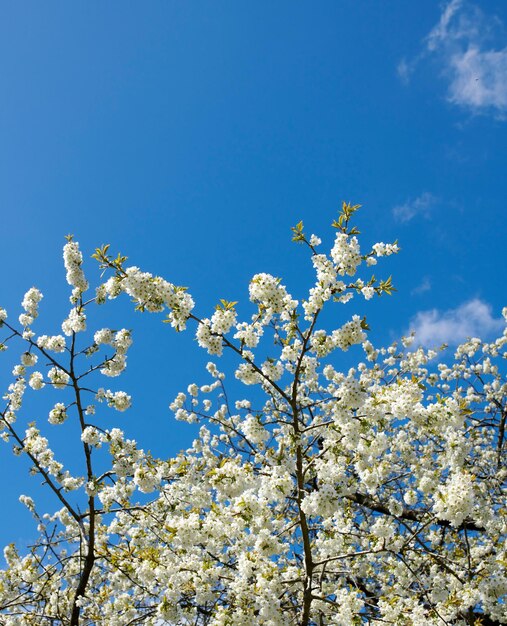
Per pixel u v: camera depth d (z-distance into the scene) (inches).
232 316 269.3
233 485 259.4
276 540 269.9
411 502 356.5
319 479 286.2
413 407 273.1
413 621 304.3
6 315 350.3
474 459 470.9
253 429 275.6
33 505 443.5
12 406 368.5
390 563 366.0
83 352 328.2
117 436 340.5
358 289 264.8
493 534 384.2
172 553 323.6
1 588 367.2
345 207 261.6
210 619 317.1
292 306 271.1
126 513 410.3
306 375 291.4
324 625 325.7
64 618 359.9
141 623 349.7
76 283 316.8
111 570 418.3
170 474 348.5
